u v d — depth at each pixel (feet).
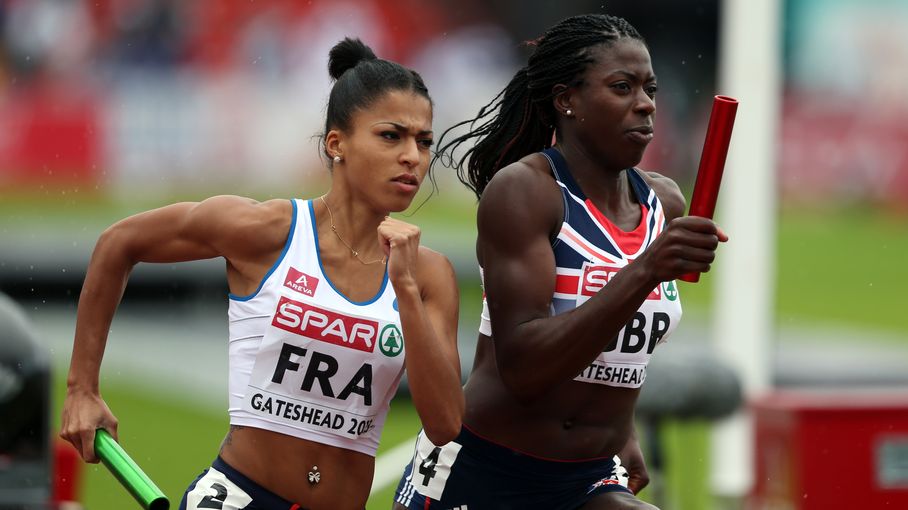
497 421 42.86
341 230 39.27
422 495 44.98
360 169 38.47
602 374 41.47
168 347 150.10
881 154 258.78
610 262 40.68
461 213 242.78
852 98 258.98
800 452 71.31
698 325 163.12
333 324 38.42
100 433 40.32
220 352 148.05
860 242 244.22
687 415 67.77
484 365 43.65
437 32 254.88
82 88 216.54
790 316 179.73
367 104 38.34
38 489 54.75
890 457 71.87
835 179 260.01
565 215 40.65
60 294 174.40
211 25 221.87
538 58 41.70
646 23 293.02
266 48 224.12
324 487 39.45
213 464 40.34
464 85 254.27
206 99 219.00
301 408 38.86
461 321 148.36
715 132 37.19
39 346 55.52
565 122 41.52
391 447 101.96
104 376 132.46
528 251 39.93
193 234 39.14
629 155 40.63
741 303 87.10
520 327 39.27
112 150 214.90
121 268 40.09
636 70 40.24
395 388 39.78
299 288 38.58
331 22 234.79
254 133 220.64
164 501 38.63
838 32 258.57
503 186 40.29
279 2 226.79
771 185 87.76
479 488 43.68
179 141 217.36
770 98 87.04
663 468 68.90
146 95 217.36
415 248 37.68
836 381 138.10
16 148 212.64
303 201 39.70
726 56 89.66
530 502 43.55
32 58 216.54
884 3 258.16
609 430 42.96
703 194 37.47
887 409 71.97
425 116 38.75
